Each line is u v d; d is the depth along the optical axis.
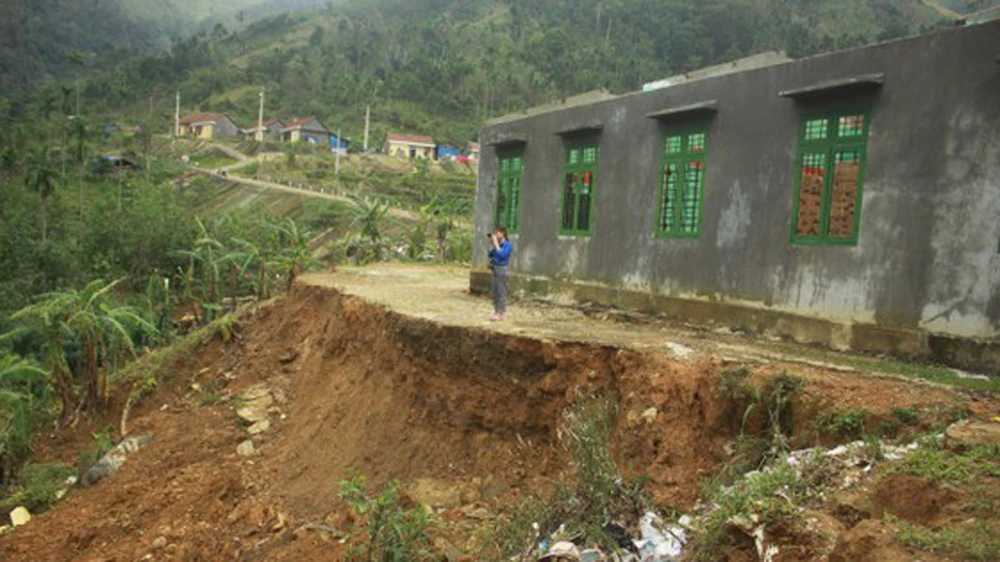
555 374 10.05
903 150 9.74
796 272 11.05
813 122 10.92
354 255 33.59
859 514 5.63
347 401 14.05
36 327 19.78
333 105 123.38
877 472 6.13
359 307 15.65
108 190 62.81
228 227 32.16
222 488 12.78
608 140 14.82
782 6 141.75
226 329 20.25
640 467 8.38
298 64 140.25
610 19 148.00
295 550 10.01
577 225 15.69
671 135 13.35
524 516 7.84
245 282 29.39
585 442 7.71
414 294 17.47
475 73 127.62
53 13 186.12
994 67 8.79
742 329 11.80
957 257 9.09
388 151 101.50
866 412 7.12
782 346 10.52
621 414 9.01
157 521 12.35
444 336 11.74
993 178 8.76
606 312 13.86
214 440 14.95
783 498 5.97
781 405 7.73
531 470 9.91
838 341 10.37
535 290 16.77
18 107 105.06
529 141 17.25
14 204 50.91
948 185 9.22
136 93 125.25
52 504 14.20
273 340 19.50
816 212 10.85
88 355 17.80
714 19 131.88
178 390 18.91
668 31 138.50
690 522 6.68
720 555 5.87
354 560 8.76
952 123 9.21
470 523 9.08
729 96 12.21
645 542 6.68
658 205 13.59
